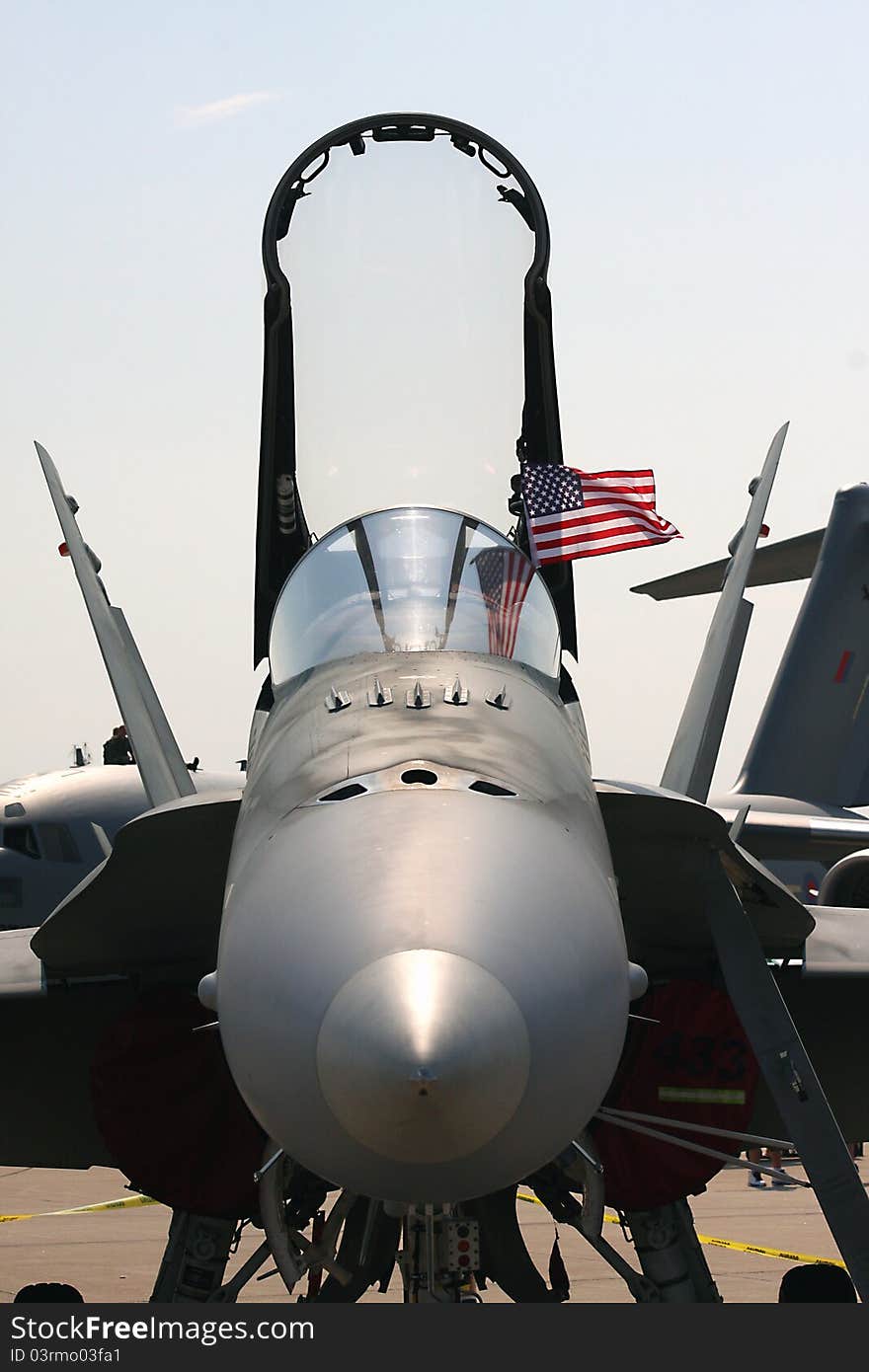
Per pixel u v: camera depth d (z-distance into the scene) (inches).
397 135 928.9
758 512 888.3
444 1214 555.5
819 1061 797.2
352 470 891.4
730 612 860.6
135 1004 666.8
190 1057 646.5
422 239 922.7
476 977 422.0
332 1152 428.5
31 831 2493.8
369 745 550.3
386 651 657.0
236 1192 644.7
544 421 919.0
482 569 706.8
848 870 1126.4
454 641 663.8
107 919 643.5
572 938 450.6
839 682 2482.8
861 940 770.8
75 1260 1254.3
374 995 415.5
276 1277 1125.7
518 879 459.2
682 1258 693.3
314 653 672.4
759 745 2500.0
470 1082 406.3
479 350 913.5
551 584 891.4
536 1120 429.4
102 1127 646.5
